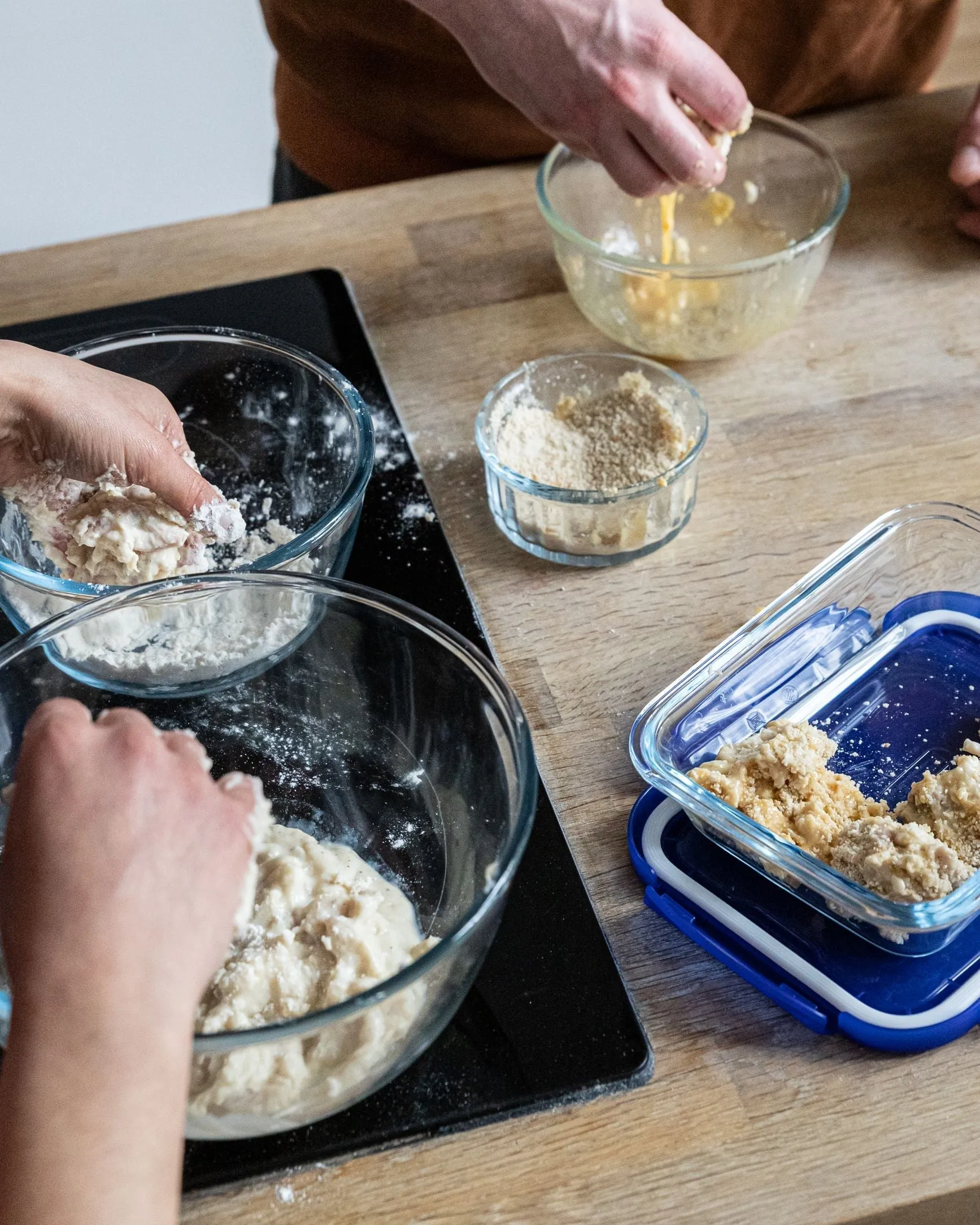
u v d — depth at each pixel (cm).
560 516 91
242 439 101
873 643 84
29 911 51
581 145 102
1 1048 60
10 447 80
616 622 90
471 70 129
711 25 126
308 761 79
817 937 68
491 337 115
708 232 122
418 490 100
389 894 70
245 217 129
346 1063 59
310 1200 61
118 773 54
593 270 106
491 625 90
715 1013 67
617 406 98
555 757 81
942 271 118
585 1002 68
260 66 226
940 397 105
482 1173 61
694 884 71
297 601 76
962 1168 60
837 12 125
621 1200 60
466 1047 66
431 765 77
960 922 66
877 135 133
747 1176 61
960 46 238
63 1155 46
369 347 112
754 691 80
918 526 85
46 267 124
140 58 220
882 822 69
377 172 148
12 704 73
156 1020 49
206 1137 60
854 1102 63
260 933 65
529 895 73
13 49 212
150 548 81
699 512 98
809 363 110
